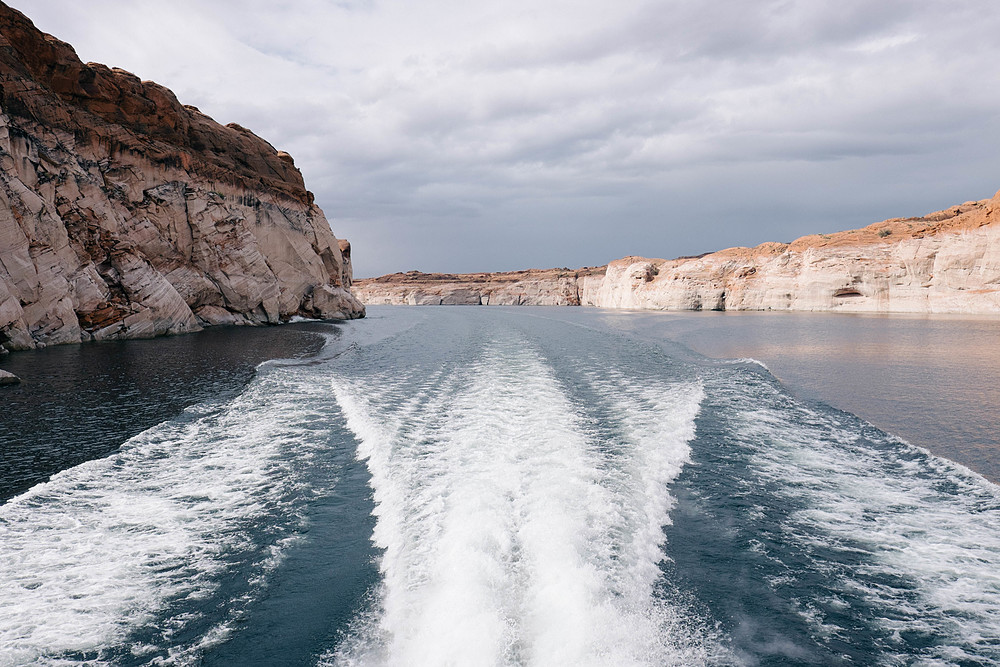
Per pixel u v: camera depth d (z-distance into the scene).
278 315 41.91
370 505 7.09
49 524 6.36
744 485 7.71
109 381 15.27
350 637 4.28
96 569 5.39
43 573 5.28
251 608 4.75
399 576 5.13
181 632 4.42
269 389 14.59
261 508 6.98
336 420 11.46
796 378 16.36
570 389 14.79
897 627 4.54
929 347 23.09
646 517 6.44
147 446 9.50
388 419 11.30
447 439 9.84
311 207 51.47
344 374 17.48
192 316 31.61
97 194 26.34
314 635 4.33
